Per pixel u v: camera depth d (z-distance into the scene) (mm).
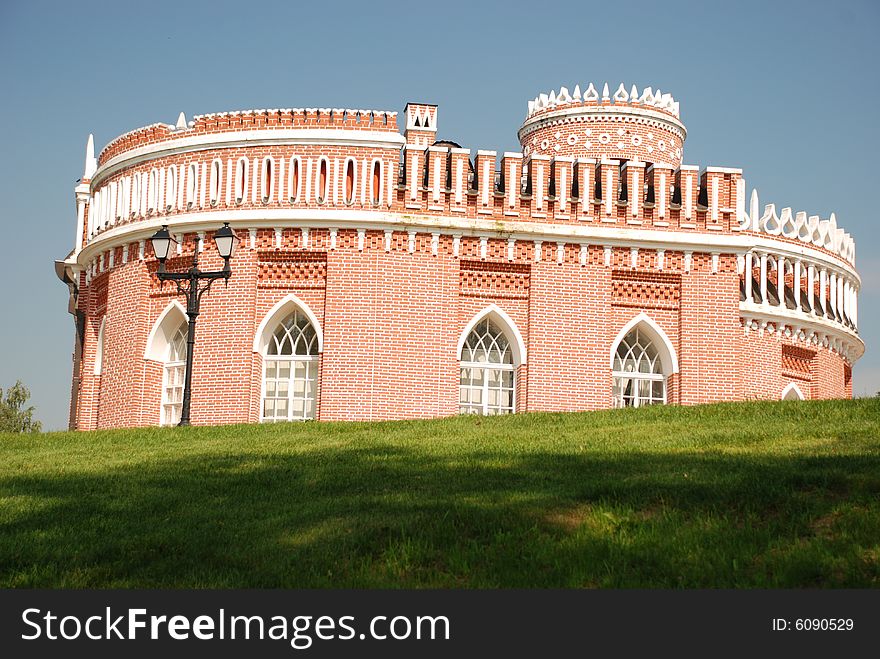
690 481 15398
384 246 36469
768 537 12930
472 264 37344
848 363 51719
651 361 38875
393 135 36688
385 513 14672
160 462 20891
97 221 40938
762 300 45344
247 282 36375
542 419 25422
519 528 13625
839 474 14969
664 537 13164
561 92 51656
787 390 46219
